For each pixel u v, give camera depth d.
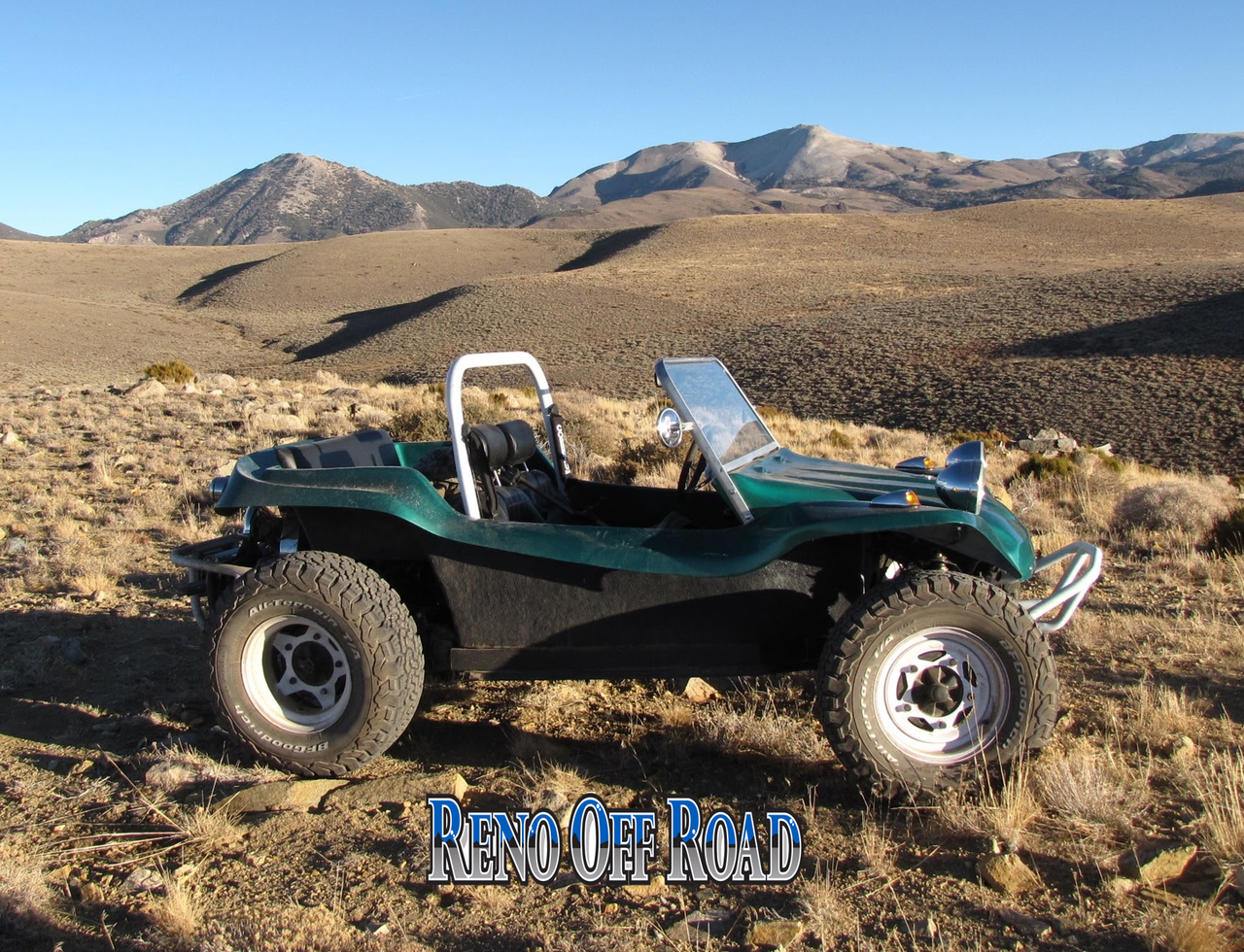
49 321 114.19
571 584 4.39
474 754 4.68
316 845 3.80
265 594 4.33
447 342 101.12
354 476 4.52
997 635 3.89
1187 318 70.31
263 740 4.38
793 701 5.17
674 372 4.55
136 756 4.66
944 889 3.35
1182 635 6.21
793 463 4.95
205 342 116.81
